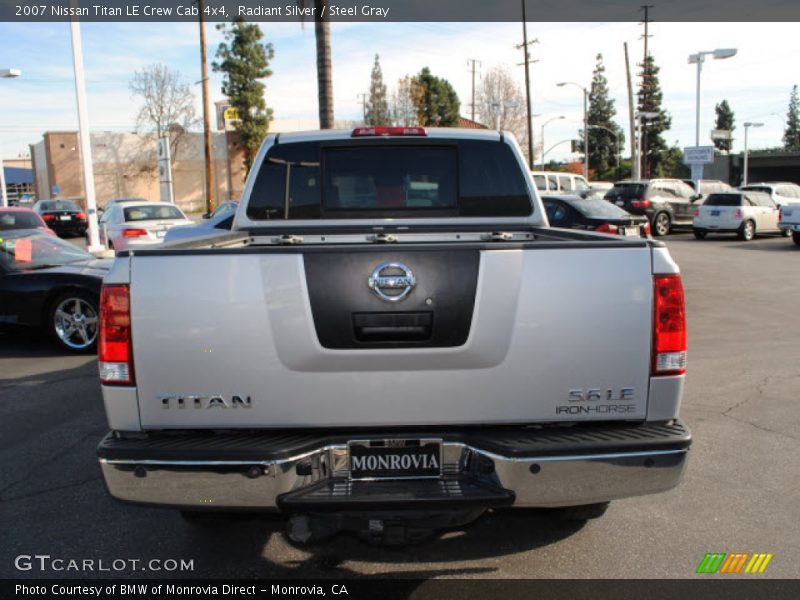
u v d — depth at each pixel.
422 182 4.63
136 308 2.86
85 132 18.62
